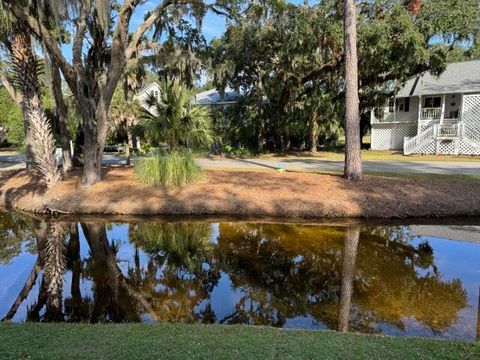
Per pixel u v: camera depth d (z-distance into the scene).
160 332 2.97
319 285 4.94
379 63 17.56
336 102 22.08
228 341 2.78
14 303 4.53
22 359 2.48
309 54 18.62
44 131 10.05
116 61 9.93
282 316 4.07
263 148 24.09
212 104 29.80
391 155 21.58
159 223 8.19
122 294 4.78
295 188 9.79
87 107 9.88
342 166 14.75
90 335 2.89
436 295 4.57
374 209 8.33
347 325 3.83
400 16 15.17
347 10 10.12
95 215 8.79
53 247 6.86
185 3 11.41
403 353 2.60
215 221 8.24
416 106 24.98
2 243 7.11
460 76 23.67
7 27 8.69
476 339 3.47
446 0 15.66
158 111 10.59
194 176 10.32
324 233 7.30
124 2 9.49
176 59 14.38
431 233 7.24
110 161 18.94
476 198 8.66
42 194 9.87
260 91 22.61
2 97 29.20
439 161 17.22
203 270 5.61
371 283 5.02
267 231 7.50
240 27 18.73
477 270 5.44
